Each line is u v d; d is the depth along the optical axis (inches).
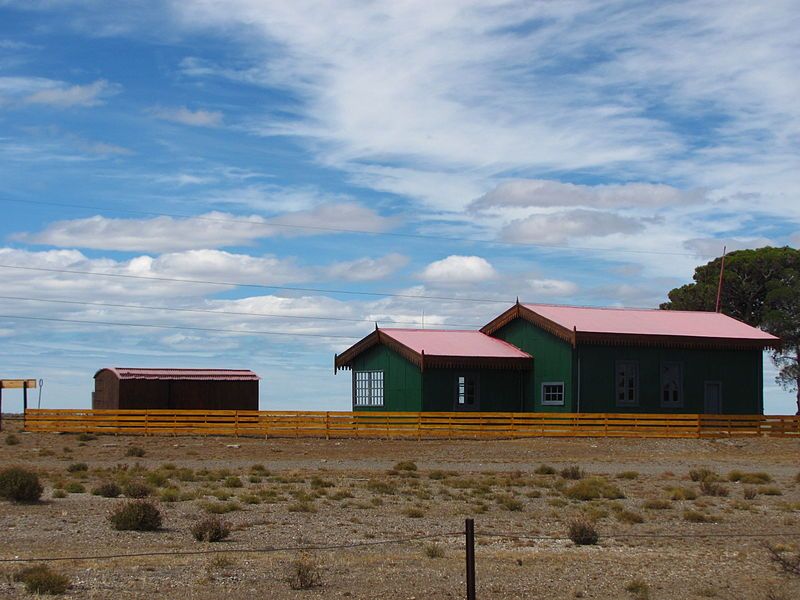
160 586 687.7
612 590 721.6
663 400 2137.1
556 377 2116.1
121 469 1473.9
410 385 2127.2
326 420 2021.4
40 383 2080.5
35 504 1082.1
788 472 1631.4
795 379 2994.6
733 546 917.2
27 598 636.7
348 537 925.8
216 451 1803.6
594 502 1215.6
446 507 1143.0
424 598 676.7
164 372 2176.4
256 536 917.8
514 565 806.5
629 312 2326.5
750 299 3139.8
